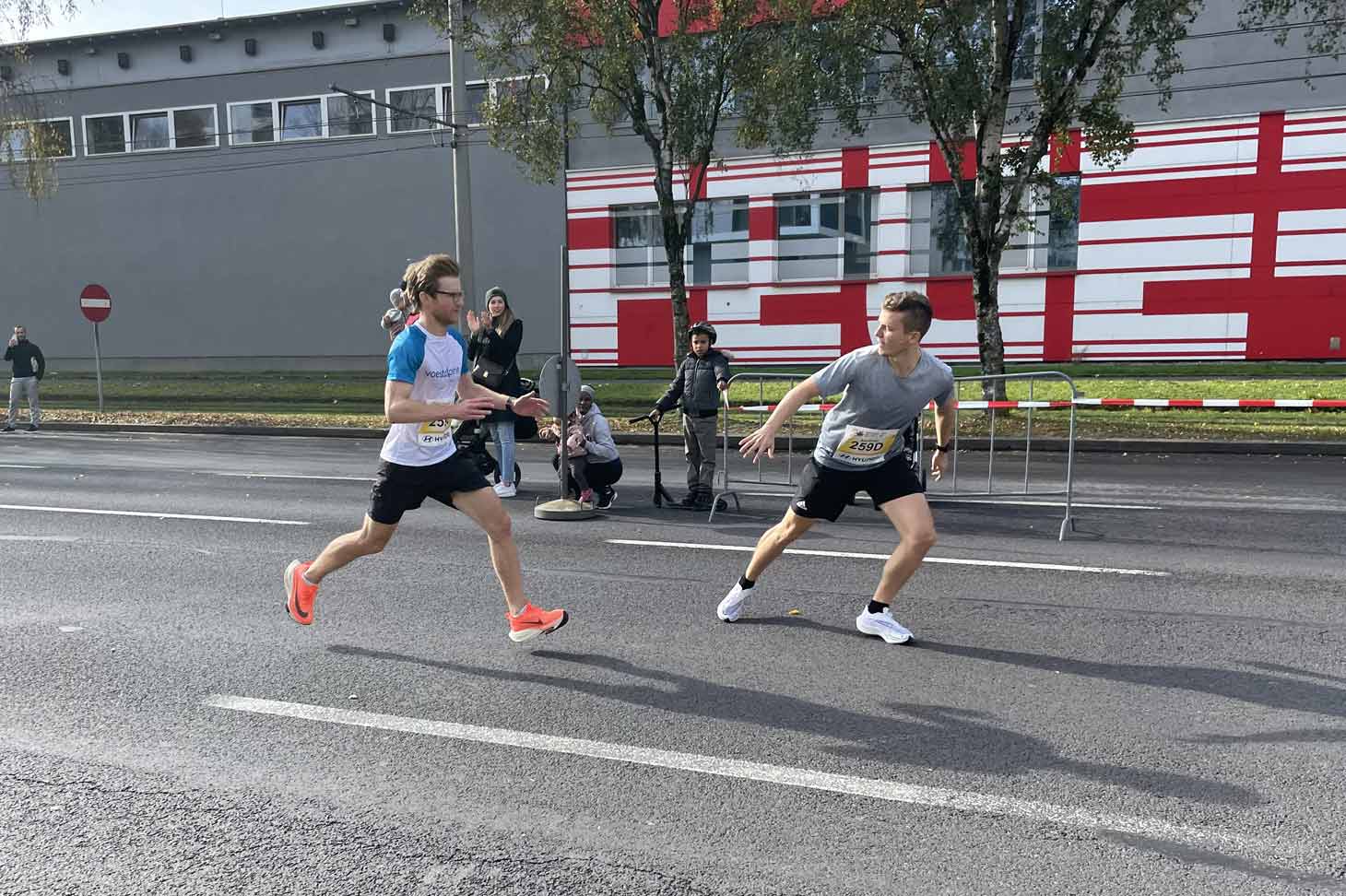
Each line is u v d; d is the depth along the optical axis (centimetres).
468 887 267
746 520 830
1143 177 1948
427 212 2616
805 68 1320
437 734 373
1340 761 339
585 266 2448
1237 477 1036
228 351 2850
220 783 333
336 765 346
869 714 388
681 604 559
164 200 2862
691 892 264
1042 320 2066
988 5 1342
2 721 389
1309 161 1836
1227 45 1858
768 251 2284
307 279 2752
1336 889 261
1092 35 1412
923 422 896
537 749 359
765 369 2309
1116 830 294
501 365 948
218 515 869
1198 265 1934
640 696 411
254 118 2756
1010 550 691
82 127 2908
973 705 397
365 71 2638
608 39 1469
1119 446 1271
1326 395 1448
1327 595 561
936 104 1355
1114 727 372
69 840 294
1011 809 308
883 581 482
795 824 300
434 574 634
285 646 483
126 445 1507
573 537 754
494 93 1708
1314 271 1858
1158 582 597
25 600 575
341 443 1523
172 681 434
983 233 1444
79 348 2997
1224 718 380
